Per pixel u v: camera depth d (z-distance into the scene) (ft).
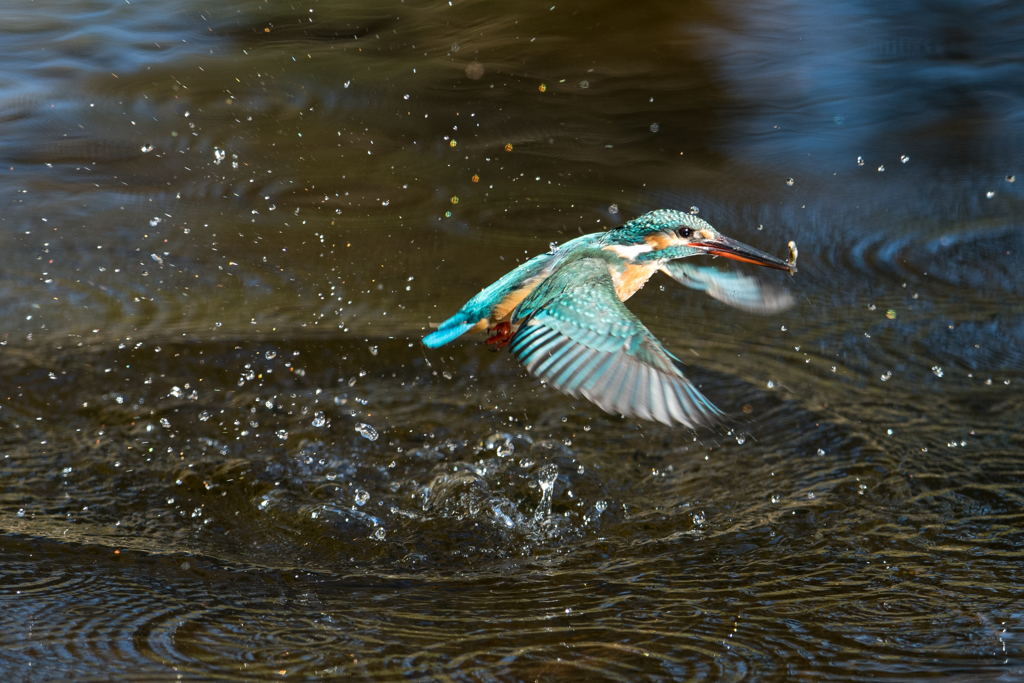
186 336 35.24
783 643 19.85
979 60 77.56
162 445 29.43
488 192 55.01
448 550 24.41
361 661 19.12
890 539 24.36
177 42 78.64
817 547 24.08
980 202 53.88
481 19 84.58
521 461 28.94
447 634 20.20
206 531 24.97
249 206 52.03
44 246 45.32
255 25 83.10
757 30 83.56
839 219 51.88
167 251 45.44
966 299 42.04
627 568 23.31
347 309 39.93
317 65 74.69
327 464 28.66
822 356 36.55
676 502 26.71
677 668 18.95
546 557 24.04
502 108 68.64
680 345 37.29
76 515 25.32
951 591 21.95
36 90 67.67
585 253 22.53
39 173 54.75
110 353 33.81
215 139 61.26
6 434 29.40
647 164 59.77
